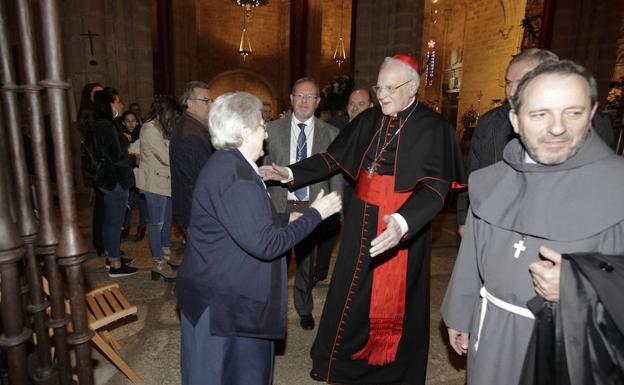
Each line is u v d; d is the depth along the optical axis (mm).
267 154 3045
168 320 3178
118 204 3766
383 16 9219
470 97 19359
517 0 16500
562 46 9578
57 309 1721
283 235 1569
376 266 2264
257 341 1699
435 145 2184
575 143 1132
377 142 2352
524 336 1285
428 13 20953
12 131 1581
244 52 17875
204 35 18359
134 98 8344
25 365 1507
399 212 1935
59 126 1377
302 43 13859
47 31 1312
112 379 2502
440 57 21453
